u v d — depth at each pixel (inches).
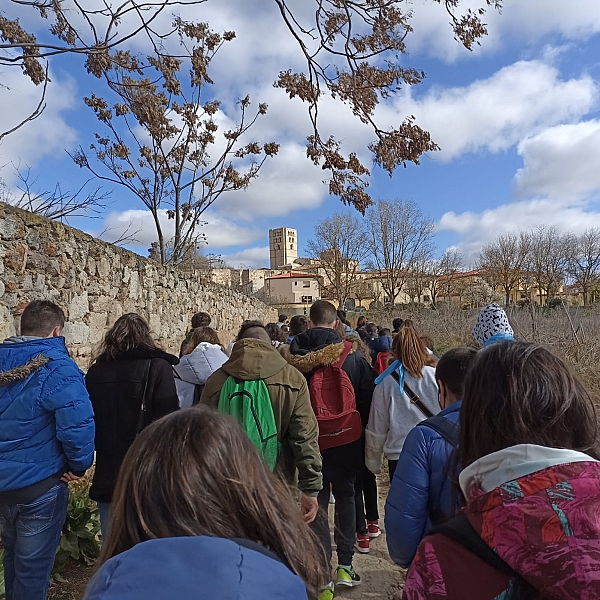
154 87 260.7
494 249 1599.4
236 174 574.9
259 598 36.9
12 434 98.3
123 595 36.1
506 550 40.4
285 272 2775.6
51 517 102.8
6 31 218.4
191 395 145.5
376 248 1624.0
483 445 49.3
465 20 163.2
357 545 158.1
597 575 37.0
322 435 128.0
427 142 177.5
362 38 171.9
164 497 43.0
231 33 270.8
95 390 120.4
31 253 179.3
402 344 128.8
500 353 51.8
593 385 292.8
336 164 190.5
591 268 1510.8
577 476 42.3
